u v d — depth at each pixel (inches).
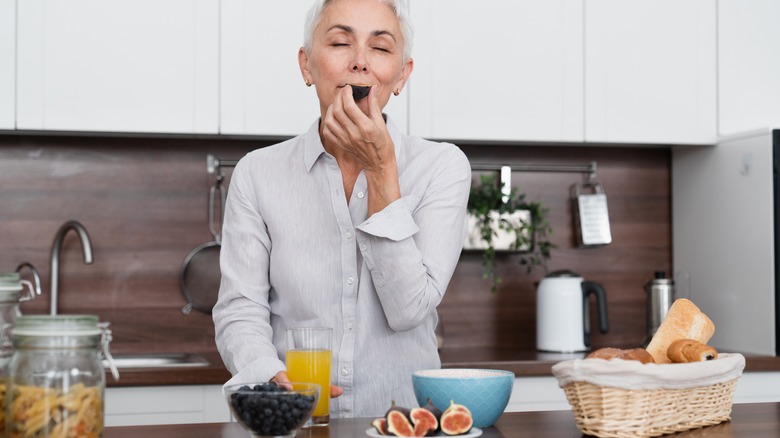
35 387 41.0
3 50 101.0
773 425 52.7
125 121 103.4
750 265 110.6
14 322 45.2
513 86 111.5
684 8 116.1
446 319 121.9
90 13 102.7
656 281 117.9
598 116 113.7
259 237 66.1
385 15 62.4
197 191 116.4
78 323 41.9
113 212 114.7
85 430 41.6
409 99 108.7
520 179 124.9
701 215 120.6
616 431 48.6
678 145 121.6
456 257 64.4
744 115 117.3
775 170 106.6
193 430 51.6
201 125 104.8
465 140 111.3
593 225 122.8
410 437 45.8
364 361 64.5
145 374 94.7
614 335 126.2
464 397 50.9
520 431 50.8
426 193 64.7
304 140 66.9
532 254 124.3
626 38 114.6
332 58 62.1
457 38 110.1
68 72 102.3
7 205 112.3
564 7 113.0
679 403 49.8
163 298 115.3
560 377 50.4
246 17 105.7
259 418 44.1
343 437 47.5
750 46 117.5
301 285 64.6
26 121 101.4
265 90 106.0
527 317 123.6
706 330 55.4
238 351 60.7
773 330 106.7
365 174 62.5
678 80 115.8
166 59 104.2
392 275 59.3
